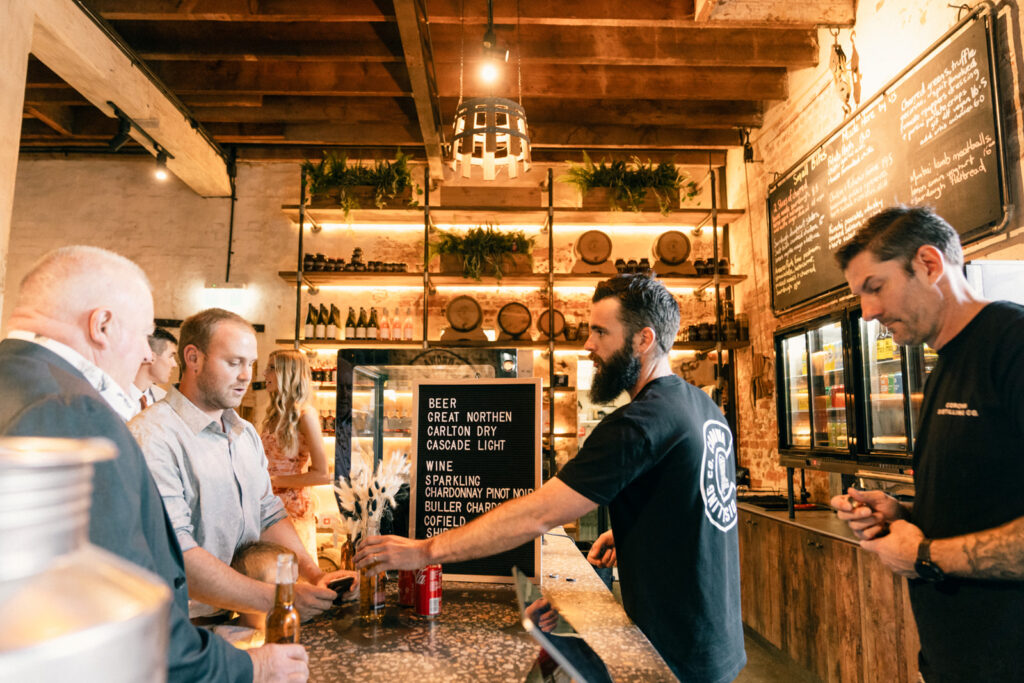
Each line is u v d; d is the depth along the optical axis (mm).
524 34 4383
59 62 3754
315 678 984
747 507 4004
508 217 5754
